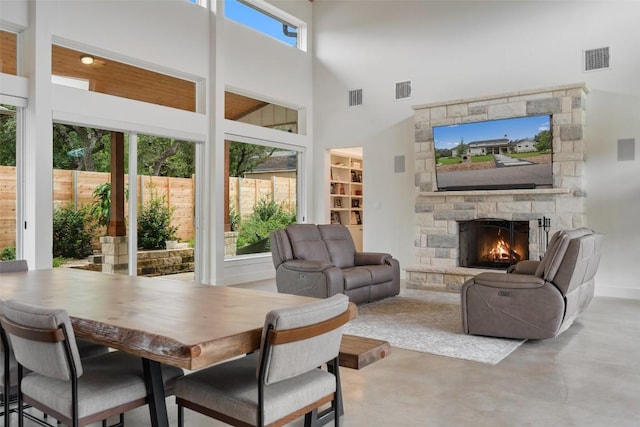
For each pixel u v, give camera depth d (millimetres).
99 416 1951
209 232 7352
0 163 5156
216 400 1911
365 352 2355
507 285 4270
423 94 8164
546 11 7145
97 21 5910
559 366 3596
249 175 8164
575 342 4250
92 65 6020
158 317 2062
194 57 7156
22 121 5301
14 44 5355
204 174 7309
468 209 7332
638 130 6520
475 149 7238
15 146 5273
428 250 7688
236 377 2064
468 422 2652
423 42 8164
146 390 2111
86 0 5789
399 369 3545
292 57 8898
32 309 1874
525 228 7168
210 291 2738
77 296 2561
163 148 6801
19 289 2787
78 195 5785
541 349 4043
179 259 7016
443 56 7980
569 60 6973
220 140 7402
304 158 9211
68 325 1846
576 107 6559
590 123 6812
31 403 2098
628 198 6570
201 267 7328
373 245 8641
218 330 1838
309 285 5461
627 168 6578
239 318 2047
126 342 1855
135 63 6496
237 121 7883
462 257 7609
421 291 6957
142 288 2834
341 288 5465
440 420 2680
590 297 5137
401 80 8375
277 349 1725
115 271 6152
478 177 7270
